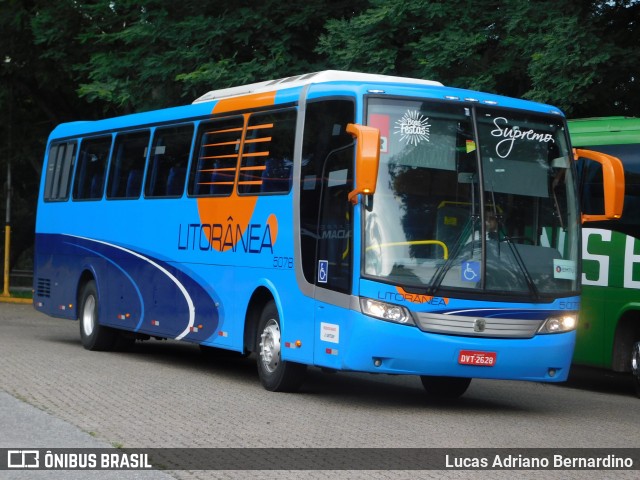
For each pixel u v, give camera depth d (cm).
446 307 1241
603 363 1596
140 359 1798
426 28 2059
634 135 1583
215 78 2216
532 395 1555
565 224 1320
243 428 1083
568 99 1872
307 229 1341
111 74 2427
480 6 2039
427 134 1278
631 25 1975
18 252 4450
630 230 1566
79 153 2048
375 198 1249
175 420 1122
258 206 1457
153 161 1773
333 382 1591
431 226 1256
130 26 2388
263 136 1471
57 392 1306
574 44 1861
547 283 1291
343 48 2103
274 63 2222
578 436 1123
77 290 2000
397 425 1145
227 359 1914
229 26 2264
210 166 1600
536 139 1327
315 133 1348
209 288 1571
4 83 3394
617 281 1577
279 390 1404
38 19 2822
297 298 1348
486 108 1309
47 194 2159
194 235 1622
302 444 997
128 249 1819
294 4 2264
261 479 840
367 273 1235
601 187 1612
